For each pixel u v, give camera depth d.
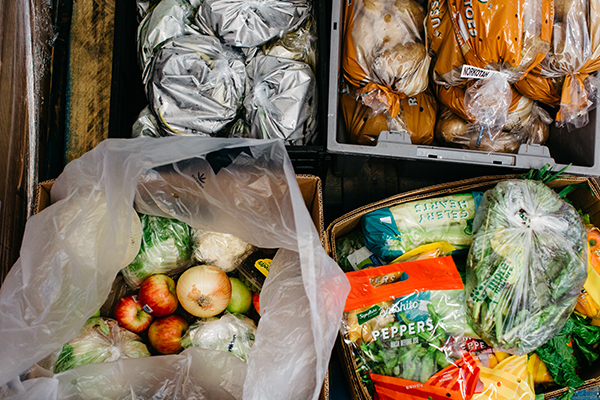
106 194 0.79
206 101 1.02
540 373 1.03
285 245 0.85
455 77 1.04
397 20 1.01
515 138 1.14
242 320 0.94
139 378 0.77
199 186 0.88
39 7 1.23
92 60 1.32
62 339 0.75
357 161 1.14
